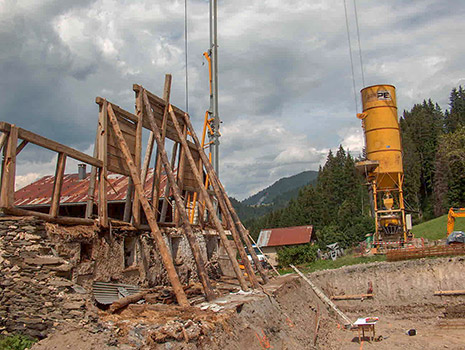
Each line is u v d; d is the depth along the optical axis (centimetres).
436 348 1880
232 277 2367
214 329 1074
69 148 1285
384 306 2666
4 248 1106
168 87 1902
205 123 2850
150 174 2406
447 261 2750
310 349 1509
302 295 2127
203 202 2294
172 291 1470
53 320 1047
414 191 7519
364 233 5503
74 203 2045
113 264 1416
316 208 7844
